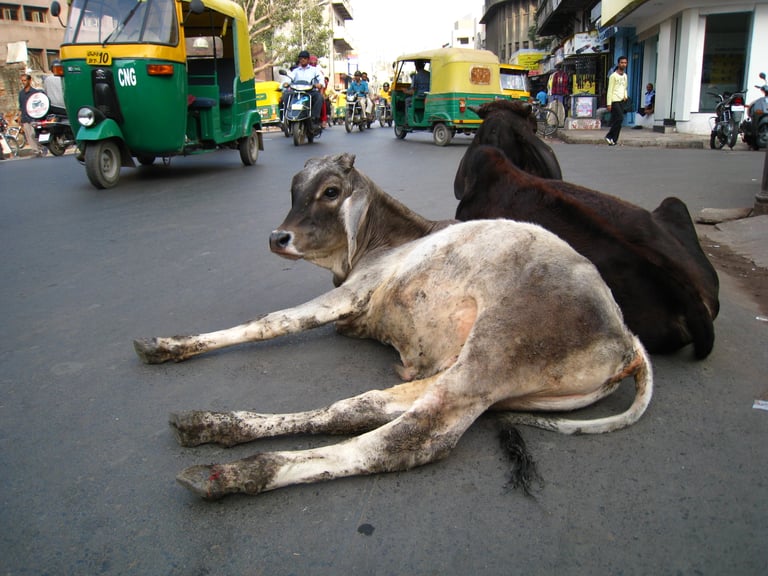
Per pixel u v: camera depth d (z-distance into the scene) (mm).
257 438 2611
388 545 2107
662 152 14070
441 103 16109
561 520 2221
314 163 3424
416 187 9086
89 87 9211
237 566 2025
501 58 68000
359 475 2428
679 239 3527
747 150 14609
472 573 1996
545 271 2621
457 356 2801
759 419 2850
